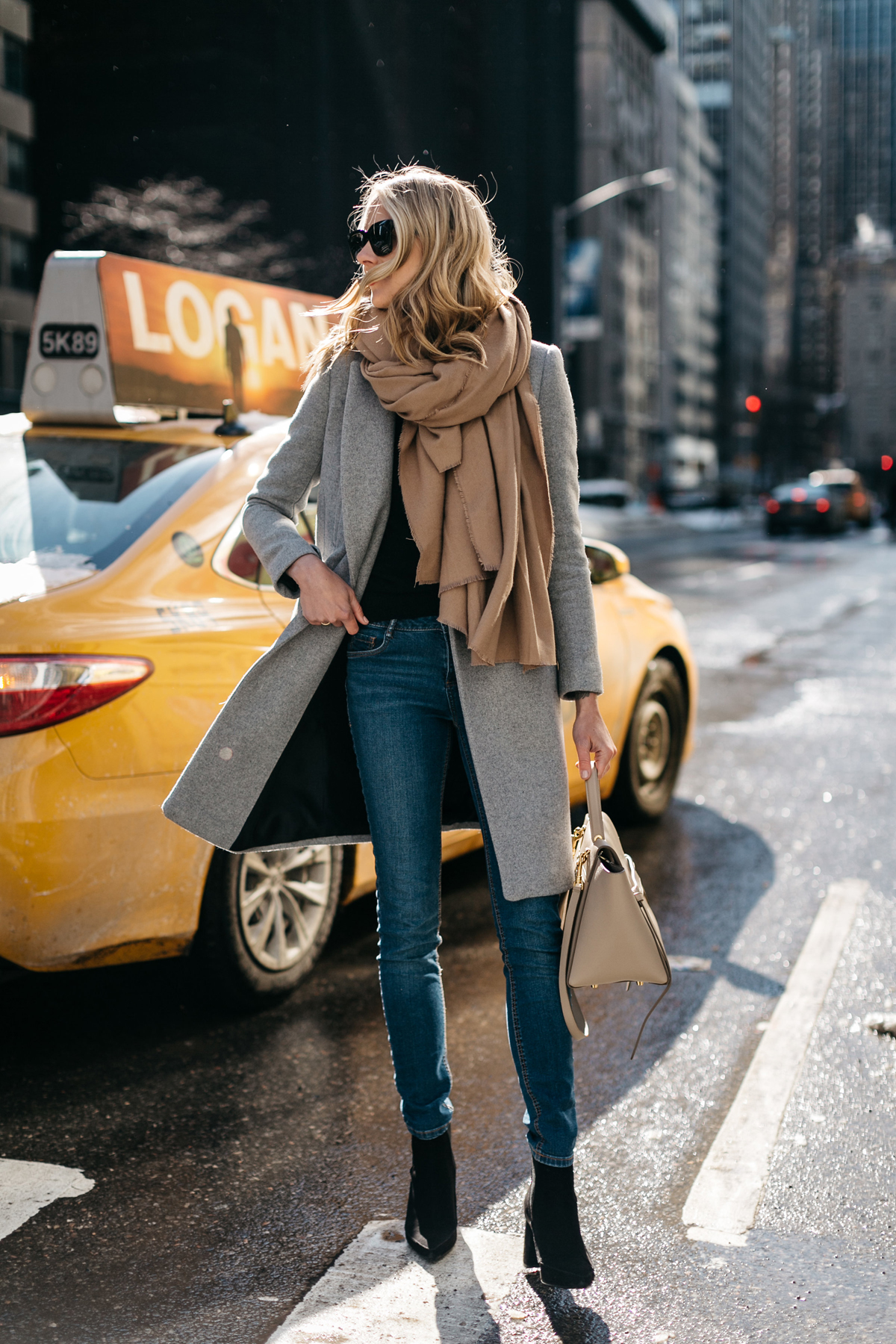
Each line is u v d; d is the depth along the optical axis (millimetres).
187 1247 2359
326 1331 2084
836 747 7055
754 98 150500
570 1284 2168
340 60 46625
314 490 3936
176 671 3180
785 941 4031
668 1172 2621
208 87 44250
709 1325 2094
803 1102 2926
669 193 104312
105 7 44094
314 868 3717
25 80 41531
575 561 2266
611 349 87438
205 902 3324
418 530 2123
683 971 3783
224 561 3543
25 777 2918
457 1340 2057
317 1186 2594
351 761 2369
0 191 40094
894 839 5230
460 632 2166
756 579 19656
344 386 2244
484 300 2156
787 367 115625
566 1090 2221
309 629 2215
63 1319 2129
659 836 5277
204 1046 3316
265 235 37875
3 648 2955
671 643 5406
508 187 54719
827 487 37531
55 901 2977
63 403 4070
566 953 2146
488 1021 3451
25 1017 3525
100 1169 2674
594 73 82438
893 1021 3371
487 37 52656
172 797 2264
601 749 2260
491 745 2184
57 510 3562
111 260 4051
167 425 4066
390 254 2113
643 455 97688
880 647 11352
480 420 2148
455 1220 2309
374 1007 3586
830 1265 2273
